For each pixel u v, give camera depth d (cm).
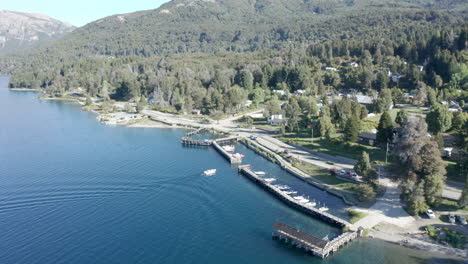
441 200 10788
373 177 11931
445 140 16200
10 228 10375
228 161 16762
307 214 11375
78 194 12606
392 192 12156
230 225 10662
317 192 12812
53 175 14400
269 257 9156
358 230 9894
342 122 19412
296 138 19250
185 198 12456
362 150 16212
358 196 11781
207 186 13562
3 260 8894
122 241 9750
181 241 9769
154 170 15188
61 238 9875
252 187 13625
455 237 9331
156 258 9025
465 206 10706
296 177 14375
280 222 10206
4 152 17738
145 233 10150
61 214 11200
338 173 13938
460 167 12662
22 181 13762
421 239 9481
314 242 9288
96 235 10031
